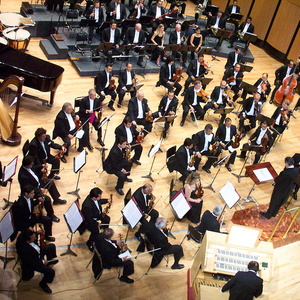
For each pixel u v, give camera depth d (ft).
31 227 22.27
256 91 40.40
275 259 25.66
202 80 39.75
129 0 54.19
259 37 59.72
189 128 38.63
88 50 43.68
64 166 30.63
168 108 36.11
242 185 33.22
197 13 55.88
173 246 24.61
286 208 31.53
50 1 43.65
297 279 24.84
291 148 39.42
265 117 34.42
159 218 23.58
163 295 23.57
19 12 49.29
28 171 25.22
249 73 51.60
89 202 24.32
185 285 24.41
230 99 39.40
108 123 36.45
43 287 22.20
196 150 32.71
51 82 34.09
